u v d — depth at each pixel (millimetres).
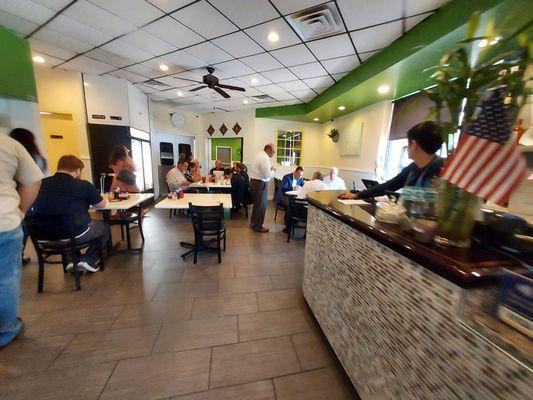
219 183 5031
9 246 1324
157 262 2600
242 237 3518
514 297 525
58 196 1898
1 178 1263
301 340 1539
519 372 502
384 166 4219
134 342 1476
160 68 3857
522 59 554
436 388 717
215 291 2068
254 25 2492
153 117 6172
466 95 652
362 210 1355
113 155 3391
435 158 1314
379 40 2631
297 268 2547
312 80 4098
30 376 1232
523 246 708
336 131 5820
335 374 1303
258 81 4277
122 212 3141
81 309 1771
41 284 1970
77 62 3691
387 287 953
